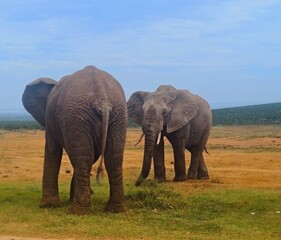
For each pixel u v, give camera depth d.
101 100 11.46
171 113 17.67
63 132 11.83
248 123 70.00
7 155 29.33
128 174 20.41
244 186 16.92
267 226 11.09
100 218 11.39
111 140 11.71
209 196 14.16
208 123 19.62
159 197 13.40
